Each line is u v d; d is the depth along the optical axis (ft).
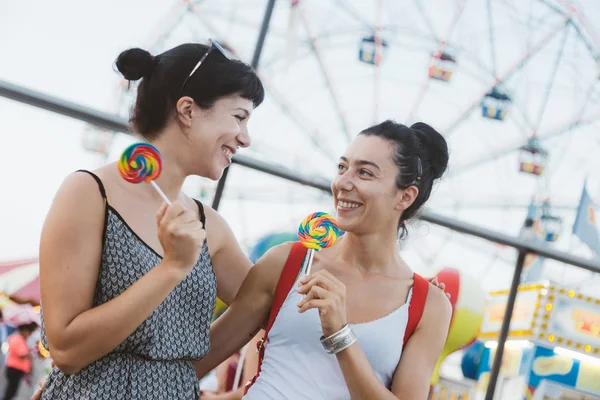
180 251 5.18
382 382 6.49
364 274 6.91
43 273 5.39
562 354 20.94
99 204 5.57
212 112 5.96
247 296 6.91
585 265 11.85
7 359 18.67
